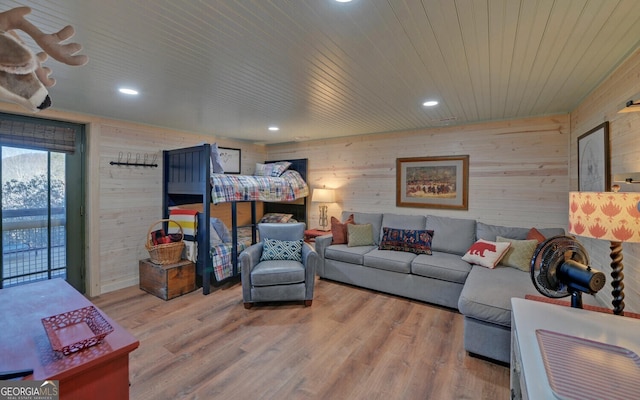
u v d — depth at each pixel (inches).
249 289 124.3
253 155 229.3
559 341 42.6
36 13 57.5
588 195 56.4
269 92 106.1
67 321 49.5
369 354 91.0
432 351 93.0
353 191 197.5
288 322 112.0
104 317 50.9
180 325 109.2
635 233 51.7
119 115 139.0
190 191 149.3
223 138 204.4
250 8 56.6
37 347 42.6
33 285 67.4
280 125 162.6
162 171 166.4
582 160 115.3
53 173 132.0
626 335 44.6
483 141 153.4
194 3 54.8
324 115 139.5
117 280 148.3
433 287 127.9
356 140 195.5
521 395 40.7
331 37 67.7
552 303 62.4
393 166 181.5
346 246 160.9
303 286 126.2
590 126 108.0
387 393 74.3
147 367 83.7
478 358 89.2
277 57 77.8
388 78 92.6
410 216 161.3
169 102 118.0
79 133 139.0
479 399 72.2
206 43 70.4
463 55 76.6
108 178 144.6
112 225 146.3
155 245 140.0
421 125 161.6
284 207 231.0
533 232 123.6
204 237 141.2
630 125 79.4
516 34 66.2
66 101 116.0
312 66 83.4
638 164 76.0
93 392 40.6
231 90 104.0
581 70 86.9
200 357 88.8
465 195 158.4
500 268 117.3
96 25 62.2
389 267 137.9
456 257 136.9
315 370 83.1
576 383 33.2
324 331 105.2
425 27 63.4
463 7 56.1
